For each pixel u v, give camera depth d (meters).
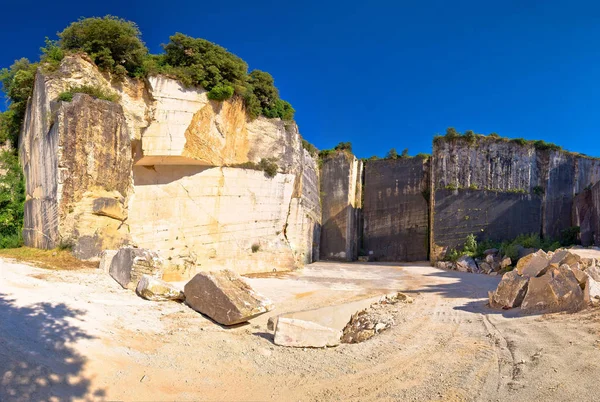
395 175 41.53
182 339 8.42
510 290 12.41
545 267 12.37
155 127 19.66
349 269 28.98
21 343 6.36
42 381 5.51
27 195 19.58
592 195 31.55
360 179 43.56
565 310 10.20
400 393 6.12
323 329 8.88
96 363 6.44
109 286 11.26
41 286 9.81
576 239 32.81
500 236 33.56
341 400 5.99
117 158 16.97
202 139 21.34
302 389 6.41
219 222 22.66
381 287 19.88
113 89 18.61
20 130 22.22
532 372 6.41
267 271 24.70
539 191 34.47
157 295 10.59
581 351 7.05
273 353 8.16
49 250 14.88
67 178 14.90
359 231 42.88
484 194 34.19
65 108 15.05
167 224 20.62
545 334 8.50
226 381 6.70
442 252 33.66
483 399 5.65
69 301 8.92
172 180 21.27
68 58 16.78
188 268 20.03
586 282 10.30
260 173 25.09
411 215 40.22
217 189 22.70
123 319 8.79
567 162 35.41
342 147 44.00
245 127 24.84
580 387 5.62
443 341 8.94
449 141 35.47
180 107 20.42
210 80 21.81
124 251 11.85
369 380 6.73
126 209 17.77
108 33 18.34
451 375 6.71
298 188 30.78
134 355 7.14
